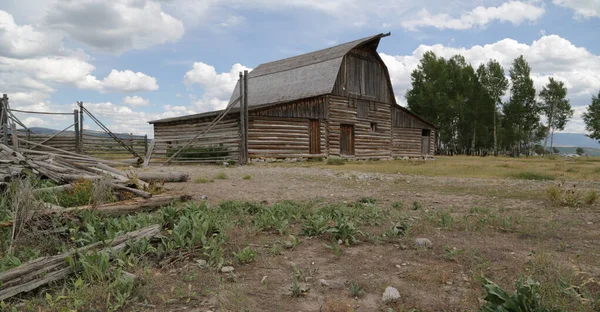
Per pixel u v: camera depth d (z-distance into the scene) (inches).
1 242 181.8
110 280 137.2
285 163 912.3
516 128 2488.9
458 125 2486.5
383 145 1256.8
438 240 203.2
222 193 385.4
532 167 797.2
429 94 2310.5
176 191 335.6
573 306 119.3
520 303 106.7
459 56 2571.4
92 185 283.7
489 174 623.5
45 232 186.9
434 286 139.3
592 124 2433.6
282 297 132.6
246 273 156.2
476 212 280.8
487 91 2374.5
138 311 121.8
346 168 744.3
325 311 120.2
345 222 214.4
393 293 131.0
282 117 970.7
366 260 172.6
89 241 176.1
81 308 121.6
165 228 210.1
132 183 337.1
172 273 153.6
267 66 1521.9
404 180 524.1
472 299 126.2
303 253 183.8
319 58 1232.8
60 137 928.3
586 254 175.2
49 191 282.0
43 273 138.0
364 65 1200.8
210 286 141.1
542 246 189.2
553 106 2508.6
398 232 215.9
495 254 175.8
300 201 324.8
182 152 922.7
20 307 124.3
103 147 989.2
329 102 1085.1
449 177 575.8
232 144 883.4
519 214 276.4
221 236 191.9
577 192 358.9
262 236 212.1
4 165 344.5
